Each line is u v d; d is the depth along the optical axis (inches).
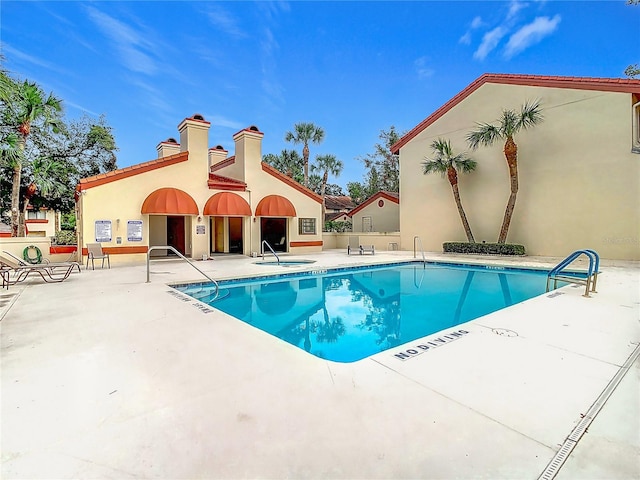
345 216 1638.8
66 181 1022.4
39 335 235.0
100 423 128.7
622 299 340.2
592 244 729.0
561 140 767.7
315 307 412.8
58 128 888.9
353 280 584.1
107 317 282.0
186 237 923.4
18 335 235.3
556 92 774.5
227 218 1111.0
